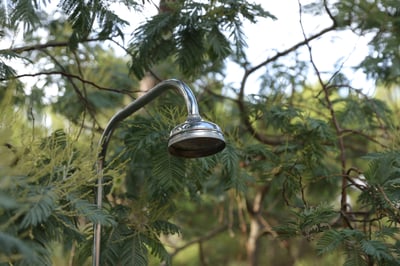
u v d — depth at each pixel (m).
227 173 2.88
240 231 5.13
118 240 2.42
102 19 2.38
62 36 3.40
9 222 1.61
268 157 3.06
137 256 2.42
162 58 2.77
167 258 2.51
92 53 3.53
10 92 2.07
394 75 3.29
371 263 2.36
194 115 1.98
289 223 2.48
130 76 3.08
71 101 3.64
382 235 2.38
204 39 2.73
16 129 2.00
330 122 3.39
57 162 1.92
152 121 2.69
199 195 3.36
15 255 1.71
